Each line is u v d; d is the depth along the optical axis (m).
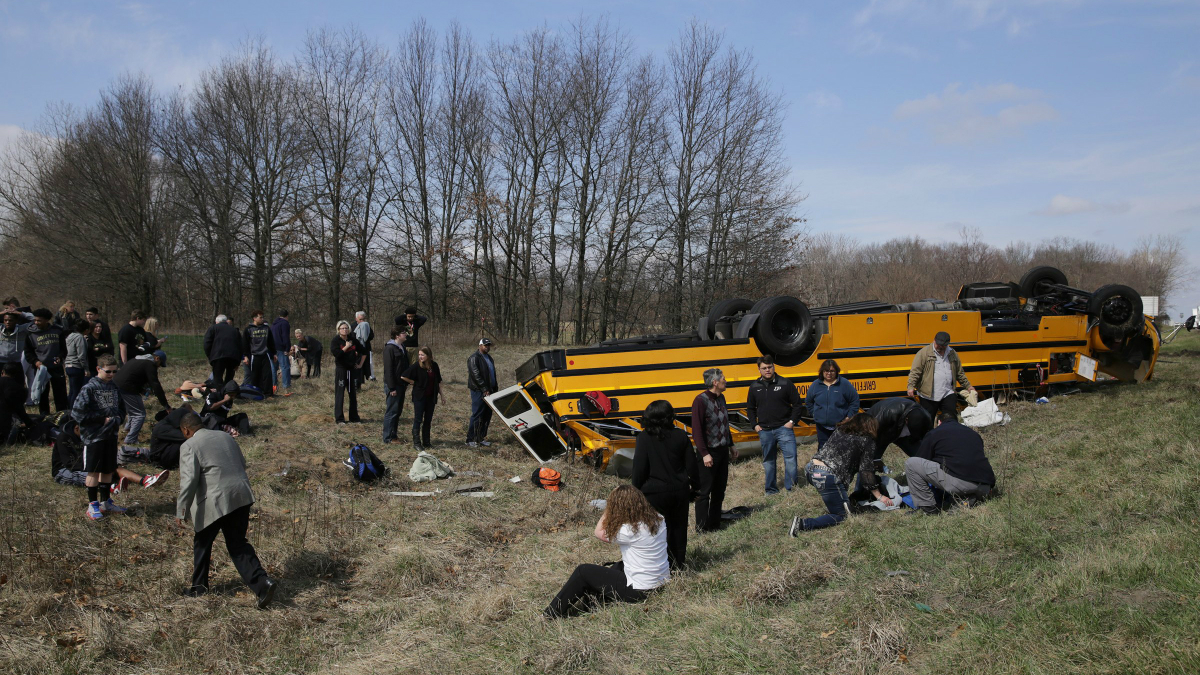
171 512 7.30
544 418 10.31
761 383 8.30
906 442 7.90
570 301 37.34
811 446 10.65
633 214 32.78
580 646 4.39
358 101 32.75
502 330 35.28
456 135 33.53
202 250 32.41
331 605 5.79
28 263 31.98
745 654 4.06
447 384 17.22
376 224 33.88
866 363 10.91
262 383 13.59
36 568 5.72
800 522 6.50
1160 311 53.00
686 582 5.26
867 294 54.62
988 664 3.62
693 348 10.34
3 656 4.58
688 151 32.34
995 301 12.45
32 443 9.38
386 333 26.67
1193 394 10.73
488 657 4.54
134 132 31.72
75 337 10.73
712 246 32.41
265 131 31.66
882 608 4.37
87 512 6.86
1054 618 3.96
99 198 31.50
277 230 32.38
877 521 6.45
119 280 32.56
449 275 34.62
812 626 4.32
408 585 6.18
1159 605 3.96
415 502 8.25
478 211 32.91
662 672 4.04
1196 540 4.69
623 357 10.15
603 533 5.14
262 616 5.39
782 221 31.59
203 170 31.78
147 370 9.27
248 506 5.61
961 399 11.28
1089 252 64.88
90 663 4.61
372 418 12.45
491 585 6.19
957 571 4.91
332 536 7.03
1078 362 12.17
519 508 8.29
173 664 4.74
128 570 5.98
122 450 8.69
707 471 6.80
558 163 33.56
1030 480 7.02
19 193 31.83
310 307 33.88
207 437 5.52
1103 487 6.38
